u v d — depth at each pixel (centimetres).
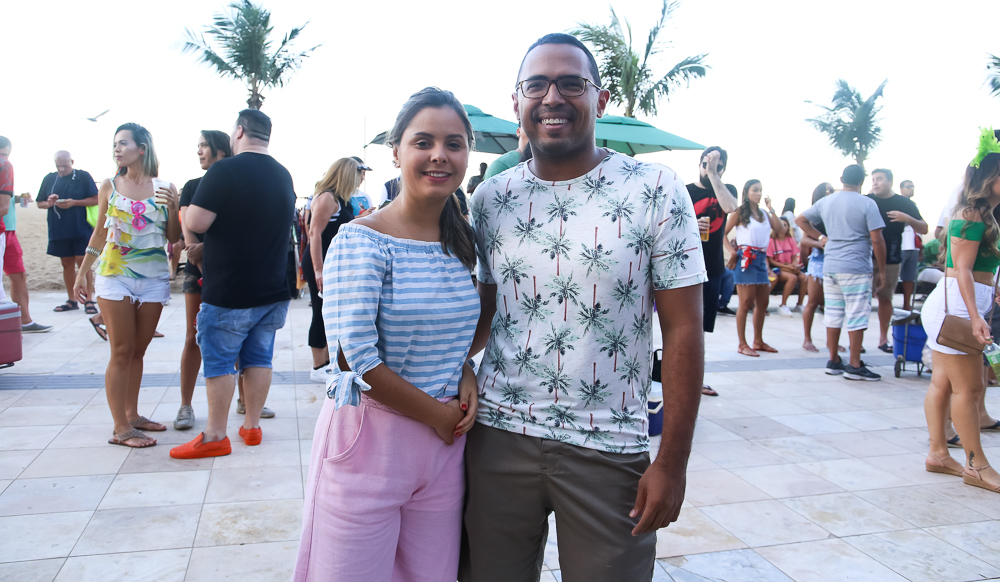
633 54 1531
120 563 227
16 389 436
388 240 145
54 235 745
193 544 242
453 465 155
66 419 378
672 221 137
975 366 323
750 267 648
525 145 258
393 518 148
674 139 629
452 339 151
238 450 340
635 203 138
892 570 244
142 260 334
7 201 518
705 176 427
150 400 423
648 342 148
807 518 286
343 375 136
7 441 340
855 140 2559
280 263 336
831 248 564
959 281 312
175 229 349
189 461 322
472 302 154
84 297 359
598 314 140
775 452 371
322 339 479
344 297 138
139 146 328
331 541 144
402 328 144
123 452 330
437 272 149
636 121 648
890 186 671
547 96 140
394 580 159
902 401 490
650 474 137
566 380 142
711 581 233
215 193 304
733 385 530
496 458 150
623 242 137
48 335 621
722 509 293
